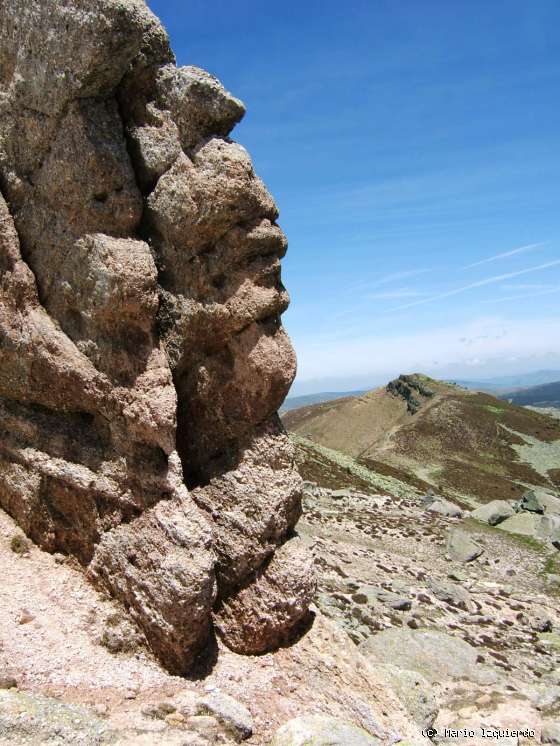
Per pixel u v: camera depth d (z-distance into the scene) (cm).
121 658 1266
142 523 1349
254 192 1350
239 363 1420
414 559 4172
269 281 1427
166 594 1251
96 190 1312
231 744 1122
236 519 1416
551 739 1717
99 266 1298
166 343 1420
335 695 1356
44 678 1130
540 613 3331
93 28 1207
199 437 1501
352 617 2605
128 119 1390
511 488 10612
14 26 1363
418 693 1808
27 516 1491
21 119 1383
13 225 1438
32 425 1488
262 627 1381
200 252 1367
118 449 1381
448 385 18375
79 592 1384
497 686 2128
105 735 1011
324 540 4009
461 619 2994
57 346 1376
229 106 1343
